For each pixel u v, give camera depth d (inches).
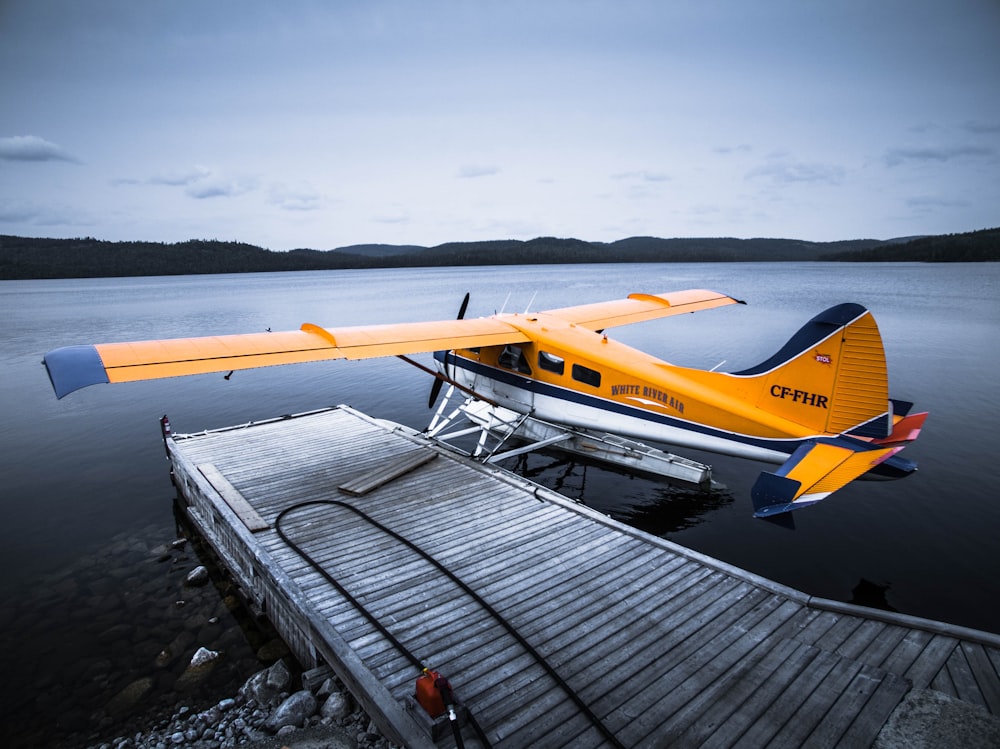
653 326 1499.8
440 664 208.5
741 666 202.5
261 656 283.1
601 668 203.9
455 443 595.2
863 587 329.1
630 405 410.3
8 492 512.1
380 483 379.2
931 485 468.1
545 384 455.8
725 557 364.2
